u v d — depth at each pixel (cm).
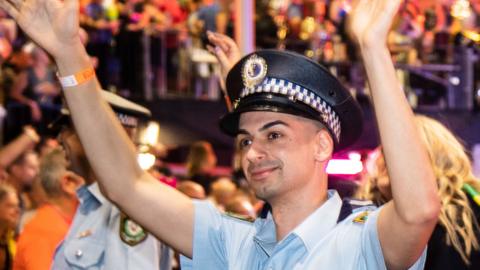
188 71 1217
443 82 1286
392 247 291
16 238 712
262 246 318
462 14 1298
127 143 323
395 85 282
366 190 460
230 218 336
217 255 329
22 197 766
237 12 746
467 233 403
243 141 319
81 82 312
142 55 1183
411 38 1281
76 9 307
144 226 329
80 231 457
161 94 1202
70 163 471
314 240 310
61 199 521
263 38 1200
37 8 308
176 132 1205
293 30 1223
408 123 281
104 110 318
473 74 1294
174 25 1213
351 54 1228
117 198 324
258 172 312
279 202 317
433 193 281
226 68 409
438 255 404
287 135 312
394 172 281
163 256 460
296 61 316
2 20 1054
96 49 1149
